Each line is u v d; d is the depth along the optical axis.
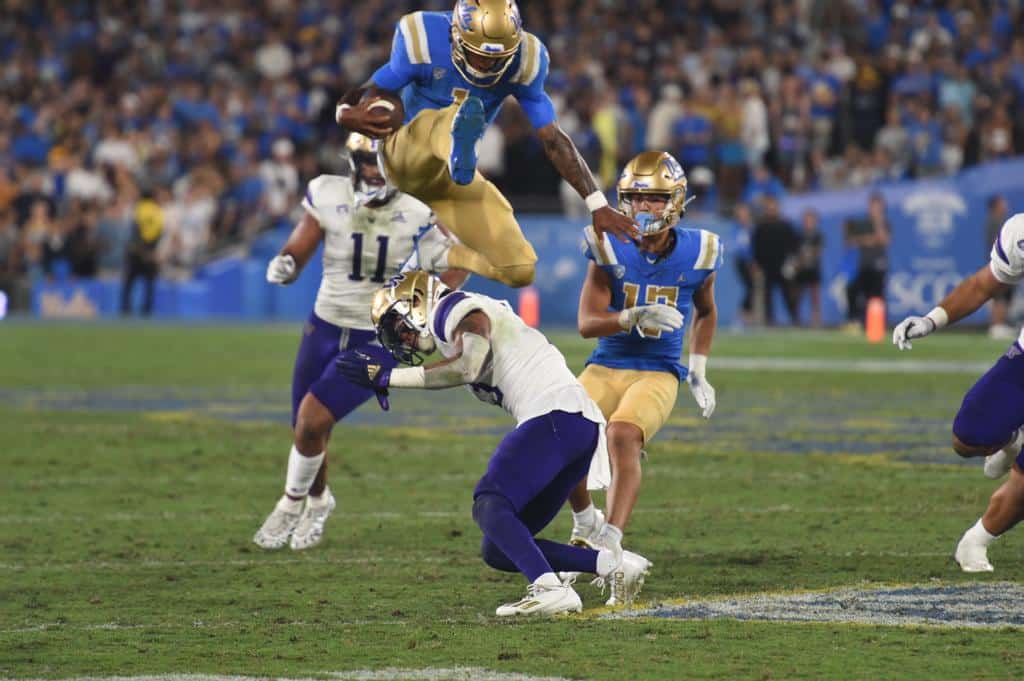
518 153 65.88
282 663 14.66
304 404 20.80
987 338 62.56
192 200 73.00
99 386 44.41
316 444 20.80
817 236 64.31
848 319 64.38
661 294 19.02
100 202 73.38
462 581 18.70
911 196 64.50
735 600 17.41
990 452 19.03
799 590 17.94
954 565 19.42
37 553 20.59
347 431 34.41
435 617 16.67
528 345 17.02
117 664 14.65
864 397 41.59
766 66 75.62
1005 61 76.38
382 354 21.09
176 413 37.56
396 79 18.36
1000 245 19.06
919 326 19.36
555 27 79.25
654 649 15.13
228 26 82.38
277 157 73.56
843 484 26.45
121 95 78.62
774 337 61.47
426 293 17.06
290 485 20.89
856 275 63.47
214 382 45.53
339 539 21.69
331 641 15.56
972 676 14.09
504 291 63.81
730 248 65.25
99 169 73.94
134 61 79.81
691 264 18.97
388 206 20.92
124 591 18.16
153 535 21.98
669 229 19.03
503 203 18.98
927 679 14.00
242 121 76.25
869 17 80.25
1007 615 16.58
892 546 20.73
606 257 18.92
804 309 64.94
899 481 26.75
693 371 19.34
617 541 17.38
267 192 73.12
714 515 23.38
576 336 59.81
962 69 74.38
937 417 36.81
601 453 17.02
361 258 21.03
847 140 73.19
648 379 18.89
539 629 16.03
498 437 33.34
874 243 62.97
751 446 31.56
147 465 29.05
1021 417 18.67
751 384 45.00
